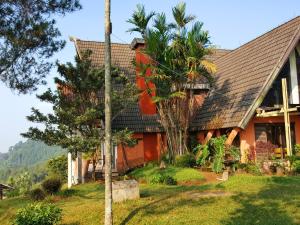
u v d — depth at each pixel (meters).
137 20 19.98
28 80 15.58
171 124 21.08
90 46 26.45
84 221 9.97
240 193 12.27
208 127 21.44
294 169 17.14
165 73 19.78
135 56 25.02
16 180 50.81
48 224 9.41
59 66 17.98
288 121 18.06
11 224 10.36
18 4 14.74
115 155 22.72
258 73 20.52
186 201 11.42
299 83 21.50
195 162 19.95
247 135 19.91
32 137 17.16
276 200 11.02
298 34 19.64
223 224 9.07
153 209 10.55
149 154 23.22
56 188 15.02
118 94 18.42
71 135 18.02
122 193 11.89
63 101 17.89
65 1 15.41
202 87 24.56
